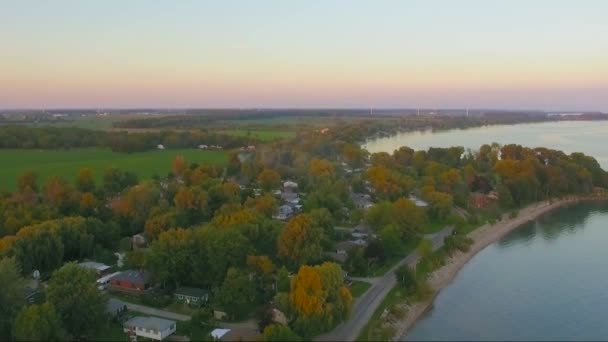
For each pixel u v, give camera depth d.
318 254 125.75
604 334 101.31
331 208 176.62
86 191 191.62
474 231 171.25
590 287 125.12
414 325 104.81
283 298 94.94
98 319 93.06
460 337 99.62
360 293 114.44
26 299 101.81
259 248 127.62
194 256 114.12
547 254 152.00
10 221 142.88
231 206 164.75
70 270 95.50
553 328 103.81
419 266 132.62
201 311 97.94
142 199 169.25
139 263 123.69
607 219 195.38
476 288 125.00
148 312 104.12
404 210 152.25
